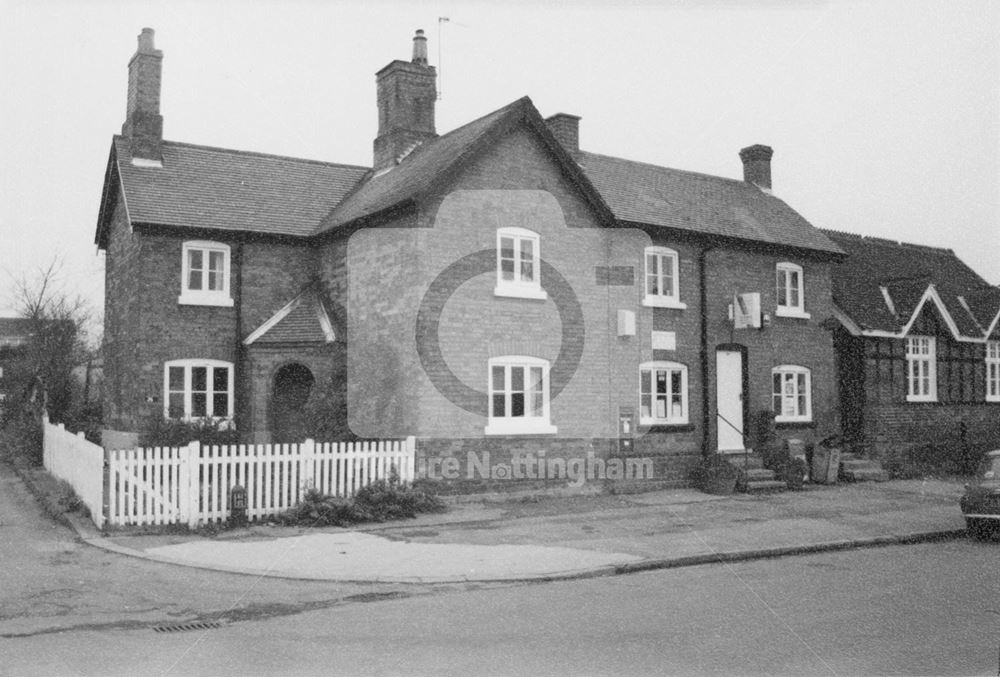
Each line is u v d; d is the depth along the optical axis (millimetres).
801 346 22953
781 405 22547
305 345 19047
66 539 13211
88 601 9594
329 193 22891
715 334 21250
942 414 25594
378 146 22906
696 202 22969
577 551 12617
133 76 21625
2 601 9547
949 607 9586
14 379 31547
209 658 7531
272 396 19156
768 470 20578
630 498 18359
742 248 21984
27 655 7562
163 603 9602
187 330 19703
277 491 14805
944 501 18500
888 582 11016
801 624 8797
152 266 19438
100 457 13953
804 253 23156
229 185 21656
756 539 13781
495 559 12000
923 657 7641
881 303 25047
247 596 10023
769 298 22500
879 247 29266
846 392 24141
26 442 25250
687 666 7340
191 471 14039
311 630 8523
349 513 14789
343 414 18453
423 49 22828
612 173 22625
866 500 18562
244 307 20328
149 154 21234
